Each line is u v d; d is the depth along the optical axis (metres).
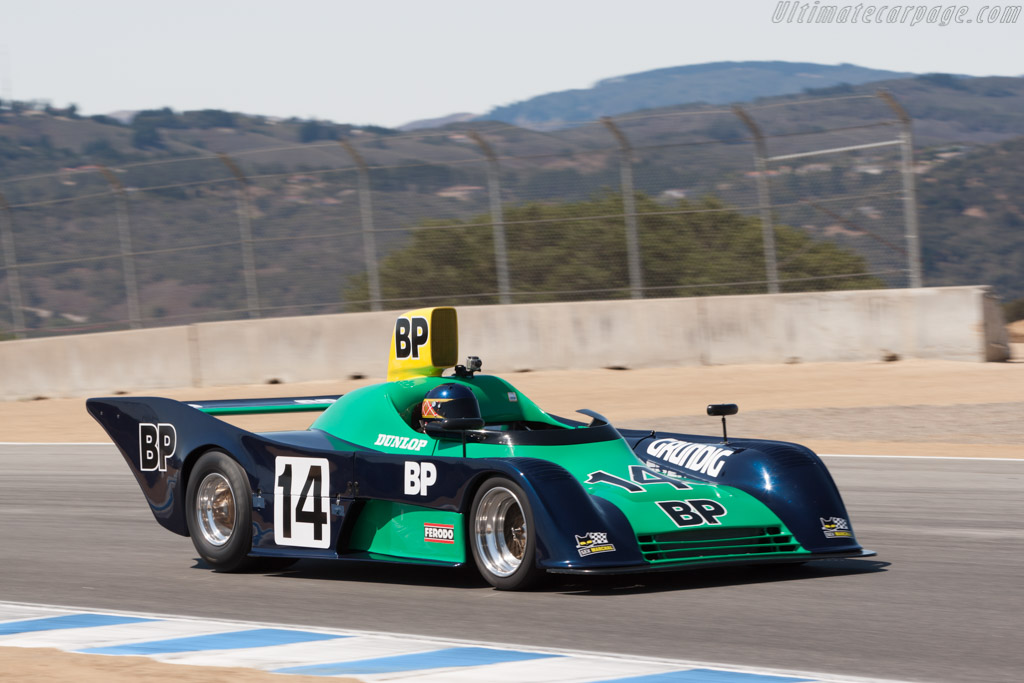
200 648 19.70
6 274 82.00
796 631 20.14
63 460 52.22
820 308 72.44
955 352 70.50
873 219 71.38
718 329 73.56
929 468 43.38
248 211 79.25
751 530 24.58
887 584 24.19
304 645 19.73
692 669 17.48
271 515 27.16
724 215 73.56
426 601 23.59
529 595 23.62
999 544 28.98
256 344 78.62
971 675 17.20
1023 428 53.12
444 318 30.00
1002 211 186.25
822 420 57.41
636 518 23.66
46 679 17.52
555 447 25.81
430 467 24.80
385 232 77.25
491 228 76.44
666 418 59.69
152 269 79.75
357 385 75.00
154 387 79.88
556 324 75.38
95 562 29.78
